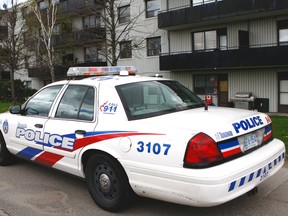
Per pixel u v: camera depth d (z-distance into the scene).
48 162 5.07
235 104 20.81
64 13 28.97
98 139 4.20
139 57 26.19
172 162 3.51
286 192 4.78
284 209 4.22
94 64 28.94
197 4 22.33
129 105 4.22
